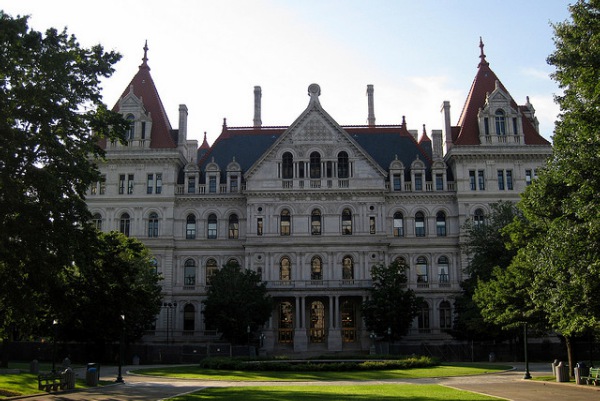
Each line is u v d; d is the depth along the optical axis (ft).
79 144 134.21
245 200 310.65
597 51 103.09
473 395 114.62
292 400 106.63
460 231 300.20
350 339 294.87
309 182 302.04
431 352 260.83
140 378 170.09
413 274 303.68
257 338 282.15
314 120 308.19
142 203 305.12
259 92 353.10
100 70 138.92
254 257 296.30
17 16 126.62
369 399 107.76
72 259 125.08
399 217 310.65
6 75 120.78
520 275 160.66
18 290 122.21
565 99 118.11
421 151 327.88
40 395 123.03
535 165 306.14
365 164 304.50
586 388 129.29
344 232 300.61
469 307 247.29
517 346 257.75
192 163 314.96
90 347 249.55
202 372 183.52
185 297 301.43
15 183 116.78
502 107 312.29
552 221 128.16
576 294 116.88
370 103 356.79
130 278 161.17
